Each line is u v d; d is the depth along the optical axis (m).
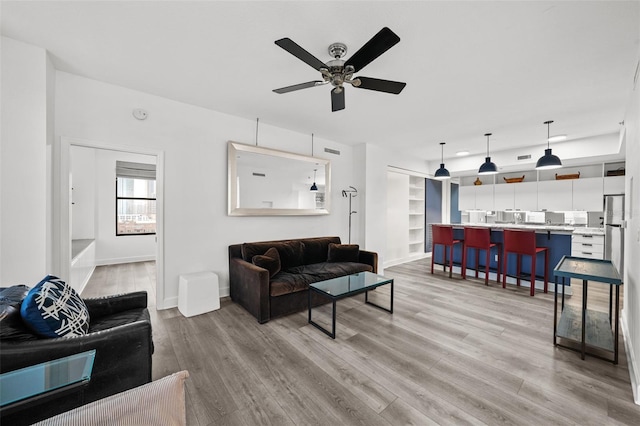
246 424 1.52
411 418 1.56
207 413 1.60
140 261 6.28
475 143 5.20
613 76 2.59
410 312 3.20
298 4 1.73
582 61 2.34
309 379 1.92
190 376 1.95
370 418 1.56
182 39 2.10
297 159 4.47
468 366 2.08
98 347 1.38
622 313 2.89
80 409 0.80
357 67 1.91
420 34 2.00
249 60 2.40
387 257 6.00
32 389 0.94
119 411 0.83
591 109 3.42
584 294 2.17
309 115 3.76
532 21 1.85
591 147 4.69
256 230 4.07
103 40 2.12
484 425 1.50
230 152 3.68
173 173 3.28
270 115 3.77
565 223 6.12
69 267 2.64
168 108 3.23
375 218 5.42
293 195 4.46
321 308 3.33
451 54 2.26
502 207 6.46
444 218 7.76
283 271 3.59
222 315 3.09
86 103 2.73
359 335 2.60
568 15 1.79
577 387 1.83
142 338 1.52
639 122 1.97
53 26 1.95
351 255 4.21
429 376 1.96
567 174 5.77
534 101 3.21
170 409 0.90
